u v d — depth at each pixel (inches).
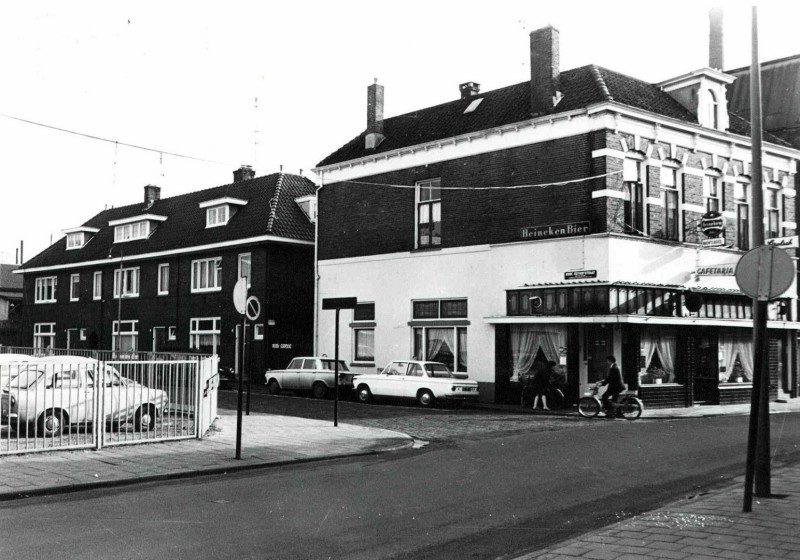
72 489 399.2
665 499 368.5
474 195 1052.5
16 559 259.8
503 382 993.5
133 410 555.8
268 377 1175.6
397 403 1017.5
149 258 1592.0
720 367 1023.6
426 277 1101.1
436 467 472.7
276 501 364.5
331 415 835.4
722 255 1041.5
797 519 306.3
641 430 678.5
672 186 1000.2
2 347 1032.2
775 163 1132.5
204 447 553.3
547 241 961.5
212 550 273.9
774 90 1283.2
